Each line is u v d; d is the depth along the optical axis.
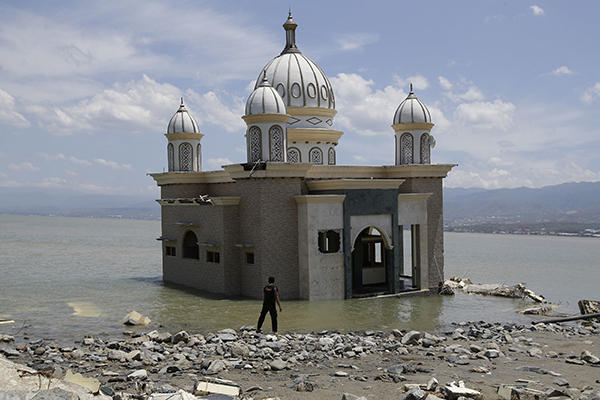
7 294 26.02
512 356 14.55
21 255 49.38
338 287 25.25
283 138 25.41
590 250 78.44
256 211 24.66
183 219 29.22
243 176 24.88
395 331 17.70
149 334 16.39
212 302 23.91
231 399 9.77
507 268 47.00
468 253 68.25
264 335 16.53
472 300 26.12
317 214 24.64
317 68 30.64
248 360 13.48
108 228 130.88
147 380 11.25
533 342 16.58
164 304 23.38
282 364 12.65
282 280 24.78
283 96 29.45
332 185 25.38
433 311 22.84
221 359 13.37
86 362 12.95
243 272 25.72
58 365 12.47
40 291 27.05
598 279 38.97
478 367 12.90
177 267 29.95
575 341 16.95
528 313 22.92
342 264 25.38
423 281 27.75
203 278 27.47
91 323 19.20
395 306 23.88
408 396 9.77
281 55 30.92
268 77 29.94
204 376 11.81
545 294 31.03
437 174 28.78
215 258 26.66
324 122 30.23
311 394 10.49
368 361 13.66
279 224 24.73
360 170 28.30
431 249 28.83
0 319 19.83
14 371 9.77
